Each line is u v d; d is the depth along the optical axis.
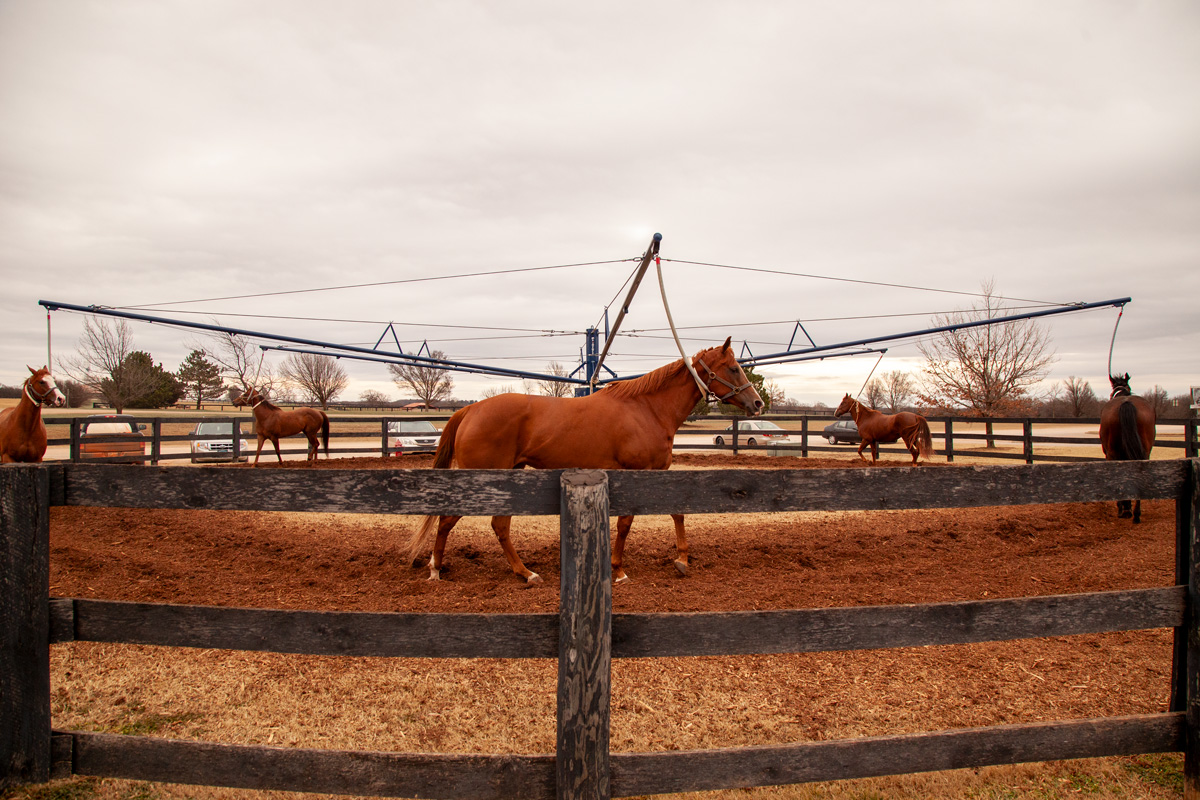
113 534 6.64
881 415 13.19
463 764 1.76
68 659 3.42
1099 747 2.06
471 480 1.85
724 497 1.89
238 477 1.88
